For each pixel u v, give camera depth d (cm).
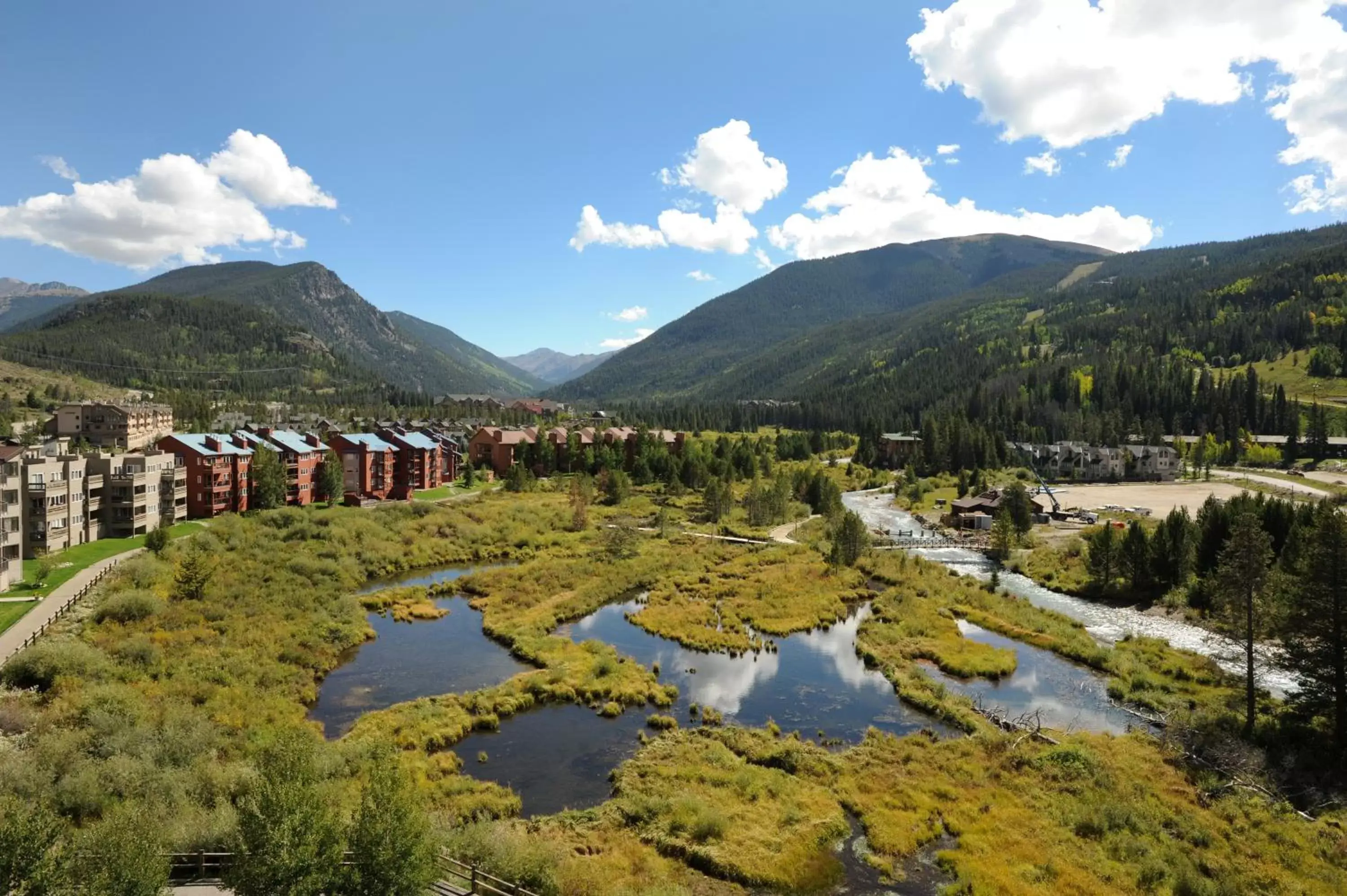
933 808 4147
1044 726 5306
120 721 4266
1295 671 5359
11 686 4719
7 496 6938
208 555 8488
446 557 10575
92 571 7319
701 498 16162
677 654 6869
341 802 3619
